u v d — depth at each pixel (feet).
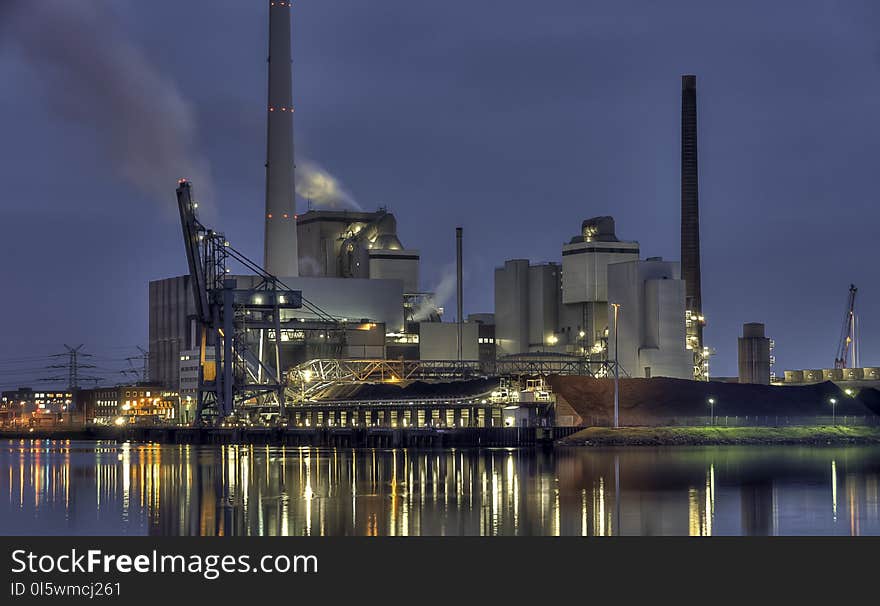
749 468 530.27
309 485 451.94
